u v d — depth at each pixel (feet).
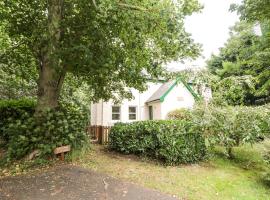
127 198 17.25
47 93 28.68
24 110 34.40
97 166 25.38
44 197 16.84
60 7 27.55
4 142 31.60
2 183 19.49
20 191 17.84
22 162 24.49
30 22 31.53
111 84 38.11
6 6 29.89
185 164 28.02
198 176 23.89
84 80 36.35
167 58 31.71
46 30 27.61
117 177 22.02
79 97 53.11
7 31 33.94
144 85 37.70
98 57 26.78
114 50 28.84
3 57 35.22
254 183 23.43
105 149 36.27
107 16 23.99
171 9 24.00
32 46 31.60
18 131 26.04
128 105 62.28
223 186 21.59
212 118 28.68
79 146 28.68
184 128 28.40
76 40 28.55
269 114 28.76
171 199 17.61
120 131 33.71
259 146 28.07
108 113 59.62
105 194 17.80
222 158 32.09
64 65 27.63
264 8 41.68
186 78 33.86
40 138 25.53
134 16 23.79
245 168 28.66
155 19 24.17
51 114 26.50
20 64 36.37
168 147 27.40
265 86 52.75
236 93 34.01
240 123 29.22
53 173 22.08
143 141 30.55
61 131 26.05
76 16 28.99
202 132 29.22
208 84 32.99
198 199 18.17
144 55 30.58
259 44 57.41
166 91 58.90
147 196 17.84
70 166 24.45
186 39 28.60
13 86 47.39
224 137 28.86
